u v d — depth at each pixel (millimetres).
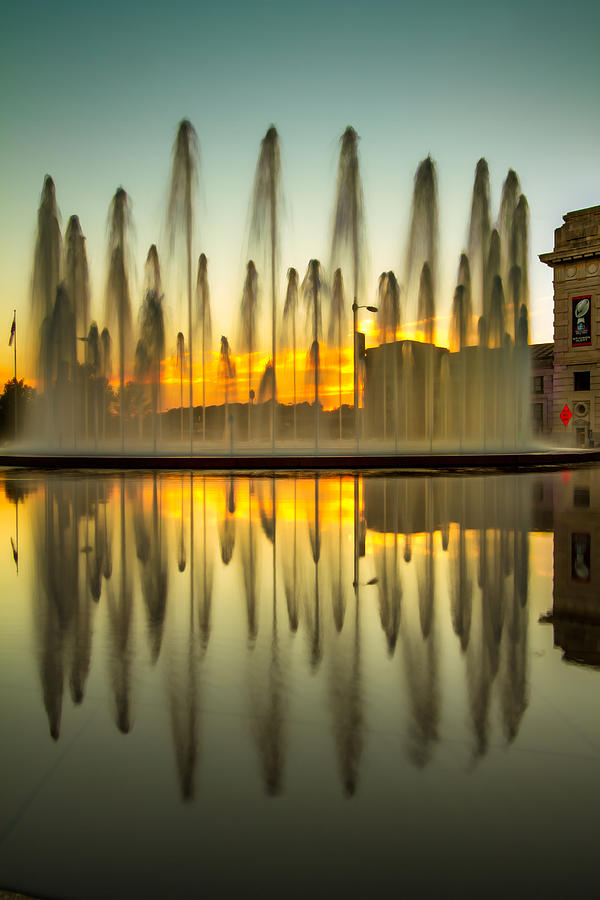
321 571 5910
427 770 2387
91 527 8531
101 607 4699
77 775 2367
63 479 17344
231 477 18250
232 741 2625
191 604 4781
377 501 11906
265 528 8484
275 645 3838
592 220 55688
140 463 22031
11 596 5008
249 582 5473
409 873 1845
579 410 56688
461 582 5473
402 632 4102
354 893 1762
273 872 1853
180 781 2318
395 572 5859
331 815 2109
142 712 2908
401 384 51000
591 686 3201
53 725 2775
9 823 2084
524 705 2971
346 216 24312
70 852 1953
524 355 31109
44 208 26562
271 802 2188
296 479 17609
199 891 1783
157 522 9000
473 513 10117
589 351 55844
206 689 3168
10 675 3361
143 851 1950
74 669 3445
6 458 23547
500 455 25219
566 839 1990
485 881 1809
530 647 3799
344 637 3992
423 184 24969
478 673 3379
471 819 2088
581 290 56438
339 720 2812
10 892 1794
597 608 4648
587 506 11094
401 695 3086
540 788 2270
